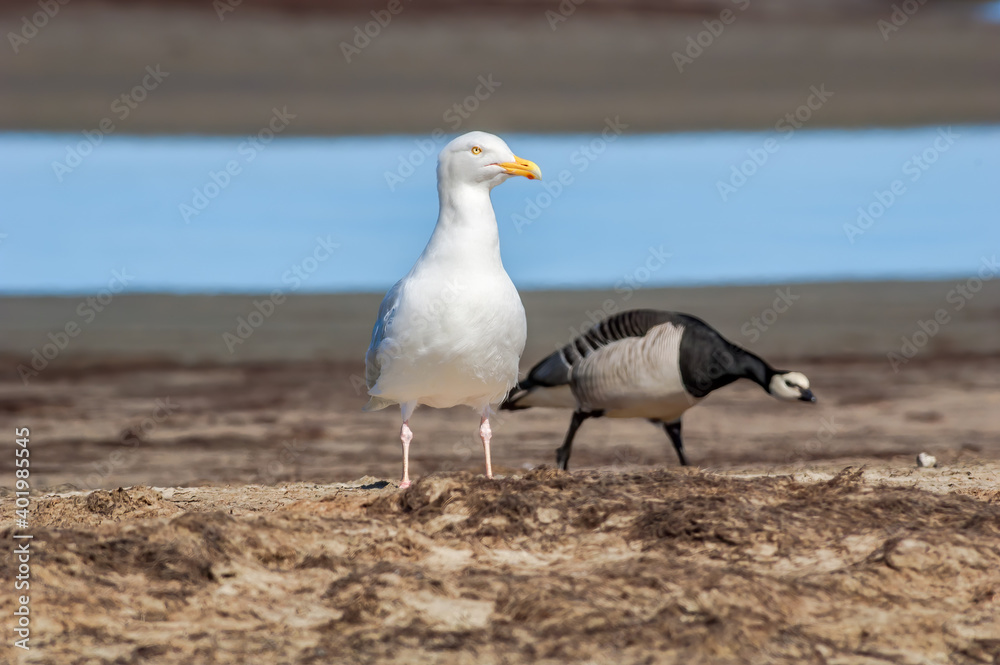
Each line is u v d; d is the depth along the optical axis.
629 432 18.69
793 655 6.86
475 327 10.72
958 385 21.03
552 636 6.98
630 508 9.05
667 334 14.03
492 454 17.20
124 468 15.95
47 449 17.16
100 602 7.37
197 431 18.42
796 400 14.06
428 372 10.90
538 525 8.91
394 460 16.73
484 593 7.54
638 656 6.76
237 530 8.34
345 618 7.25
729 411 19.97
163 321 26.19
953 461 14.77
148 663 6.67
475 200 10.91
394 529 8.67
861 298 27.61
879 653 6.96
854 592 7.69
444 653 6.79
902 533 8.38
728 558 8.30
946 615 7.44
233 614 7.37
